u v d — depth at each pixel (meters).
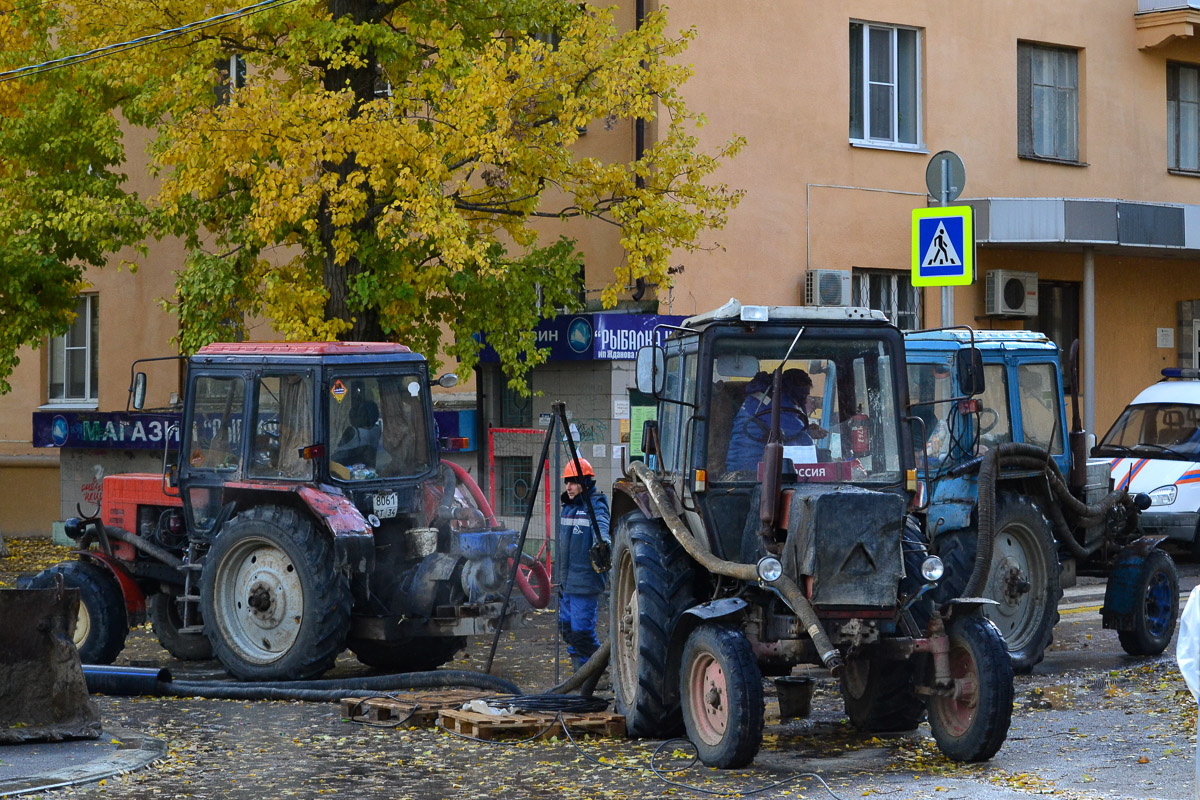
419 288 14.64
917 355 12.20
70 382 25.23
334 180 13.81
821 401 8.99
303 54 14.55
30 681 9.01
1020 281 20.69
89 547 13.09
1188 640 5.02
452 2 15.48
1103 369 22.59
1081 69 22.02
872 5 19.77
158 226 15.87
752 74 18.66
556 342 17.72
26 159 17.28
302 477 11.82
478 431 18.81
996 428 12.48
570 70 14.76
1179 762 8.11
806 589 8.11
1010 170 21.17
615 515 10.21
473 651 13.28
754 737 8.01
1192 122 23.47
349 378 12.05
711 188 15.34
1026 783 7.65
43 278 18.05
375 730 9.51
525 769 8.23
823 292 18.83
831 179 19.39
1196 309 23.44
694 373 9.16
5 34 17.09
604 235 18.09
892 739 9.06
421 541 11.89
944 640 8.30
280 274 15.01
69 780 7.83
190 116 14.07
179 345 15.27
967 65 20.69
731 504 8.83
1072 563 12.38
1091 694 10.49
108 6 14.89
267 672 11.38
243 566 11.76
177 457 14.03
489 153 13.77
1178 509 17.92
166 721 9.88
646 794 7.57
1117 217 20.14
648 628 8.90
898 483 8.93
